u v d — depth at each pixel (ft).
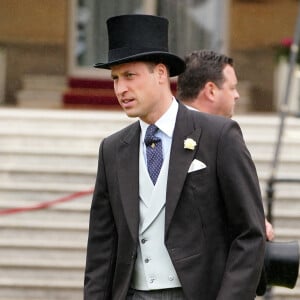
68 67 154.20
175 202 48.44
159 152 49.73
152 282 48.80
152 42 49.21
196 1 157.28
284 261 52.16
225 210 48.98
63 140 117.60
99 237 51.31
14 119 120.47
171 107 50.08
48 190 110.11
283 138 118.42
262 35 156.15
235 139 49.19
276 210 108.88
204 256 48.44
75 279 104.12
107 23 49.80
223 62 58.95
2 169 112.68
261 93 154.92
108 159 51.01
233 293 47.37
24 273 104.22
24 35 154.10
